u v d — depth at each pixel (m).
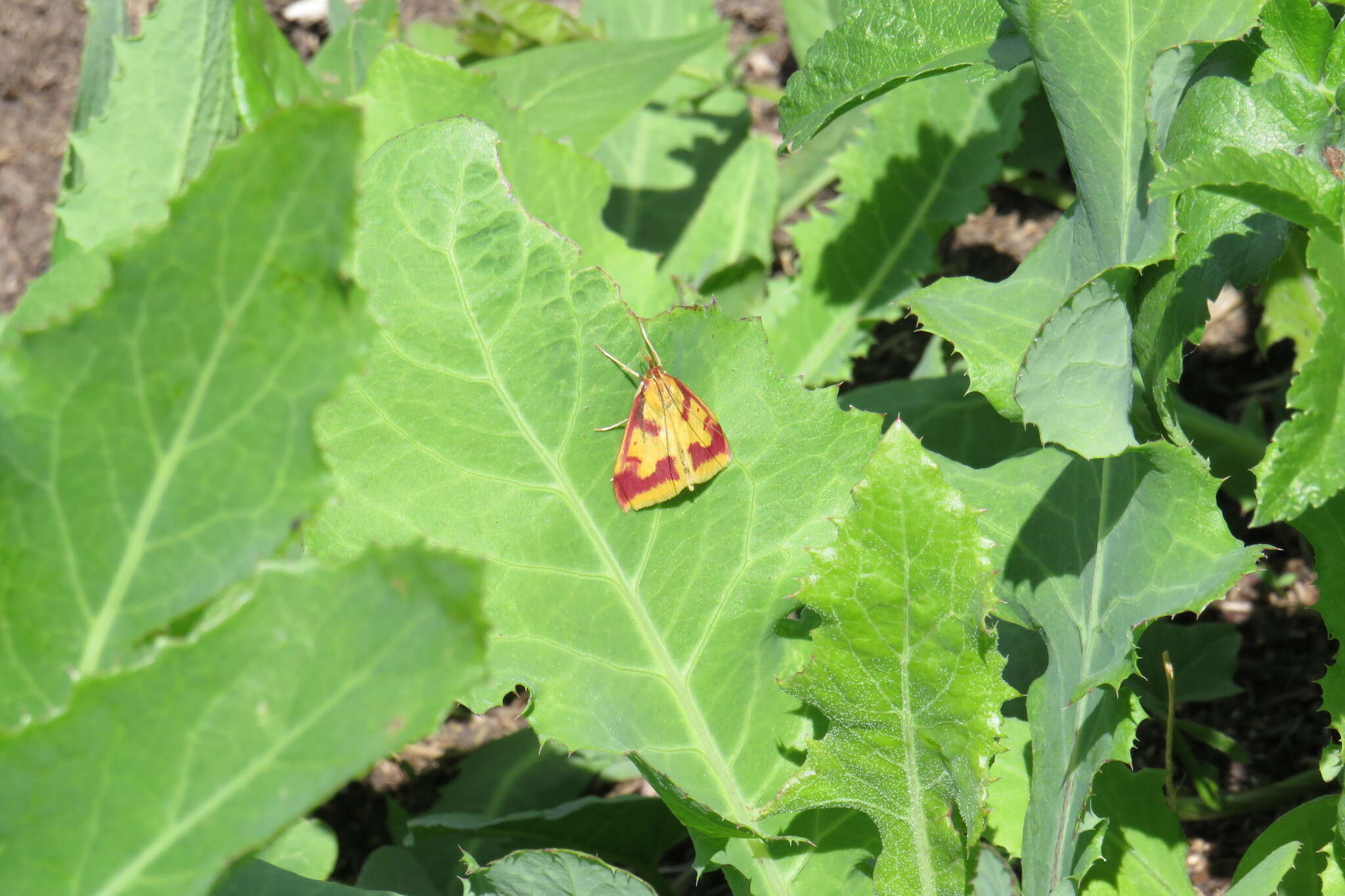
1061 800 0.28
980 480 0.29
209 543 0.23
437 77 0.31
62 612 0.23
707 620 0.28
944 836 0.28
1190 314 0.27
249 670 0.22
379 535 0.28
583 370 0.28
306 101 0.20
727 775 0.28
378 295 0.28
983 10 0.29
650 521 0.28
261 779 0.21
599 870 0.27
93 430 0.22
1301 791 0.32
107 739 0.22
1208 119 0.27
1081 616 0.28
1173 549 0.28
